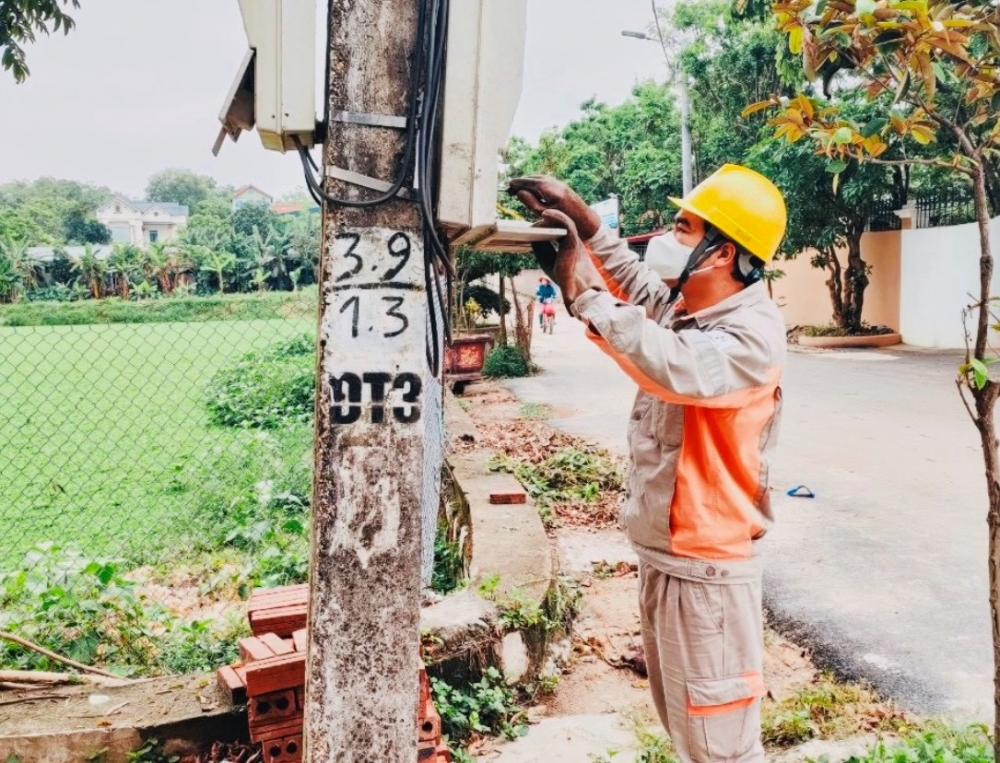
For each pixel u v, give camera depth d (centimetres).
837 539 593
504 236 206
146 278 3177
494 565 441
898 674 400
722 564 229
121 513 688
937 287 1841
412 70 195
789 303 2442
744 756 233
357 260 199
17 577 440
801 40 251
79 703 317
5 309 2355
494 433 1005
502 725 351
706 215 229
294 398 1150
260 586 492
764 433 235
